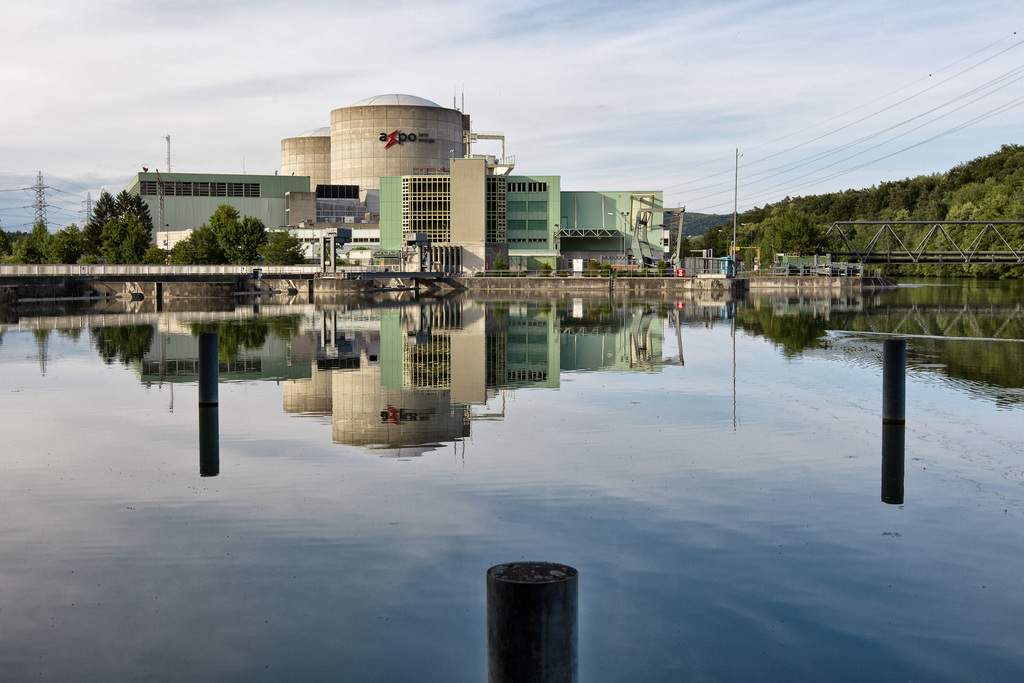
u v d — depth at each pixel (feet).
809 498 53.52
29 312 251.80
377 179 649.20
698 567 42.11
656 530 47.50
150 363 124.98
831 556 43.57
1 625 36.29
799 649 34.14
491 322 214.07
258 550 44.42
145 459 63.98
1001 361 122.11
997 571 41.68
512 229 547.08
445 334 176.14
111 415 82.69
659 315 243.19
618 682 31.73
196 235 478.59
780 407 87.45
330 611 37.45
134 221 519.60
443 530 47.44
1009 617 36.78
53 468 61.26
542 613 24.04
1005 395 92.68
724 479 58.13
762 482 57.36
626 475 59.21
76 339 162.71
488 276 476.13
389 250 533.96
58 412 84.38
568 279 446.19
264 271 411.13
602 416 82.23
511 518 49.62
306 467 61.46
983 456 64.85
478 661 33.22
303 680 31.96
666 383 105.60
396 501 52.95
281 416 82.02
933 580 40.60
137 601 38.50
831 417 81.71
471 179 518.37
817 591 39.37
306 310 270.26
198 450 67.10
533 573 24.99
